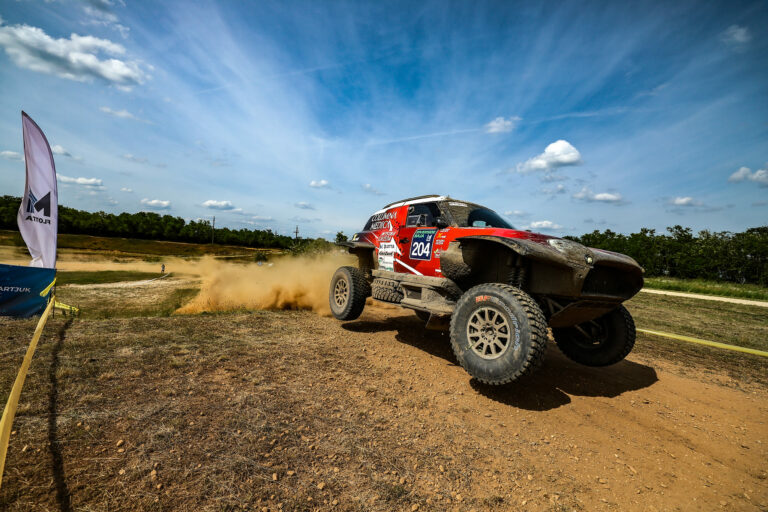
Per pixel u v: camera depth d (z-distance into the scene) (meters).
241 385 3.42
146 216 142.75
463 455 2.72
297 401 3.23
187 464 2.21
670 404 4.10
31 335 4.43
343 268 6.32
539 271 3.99
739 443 3.32
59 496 1.85
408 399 3.56
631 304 15.70
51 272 6.42
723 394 4.55
